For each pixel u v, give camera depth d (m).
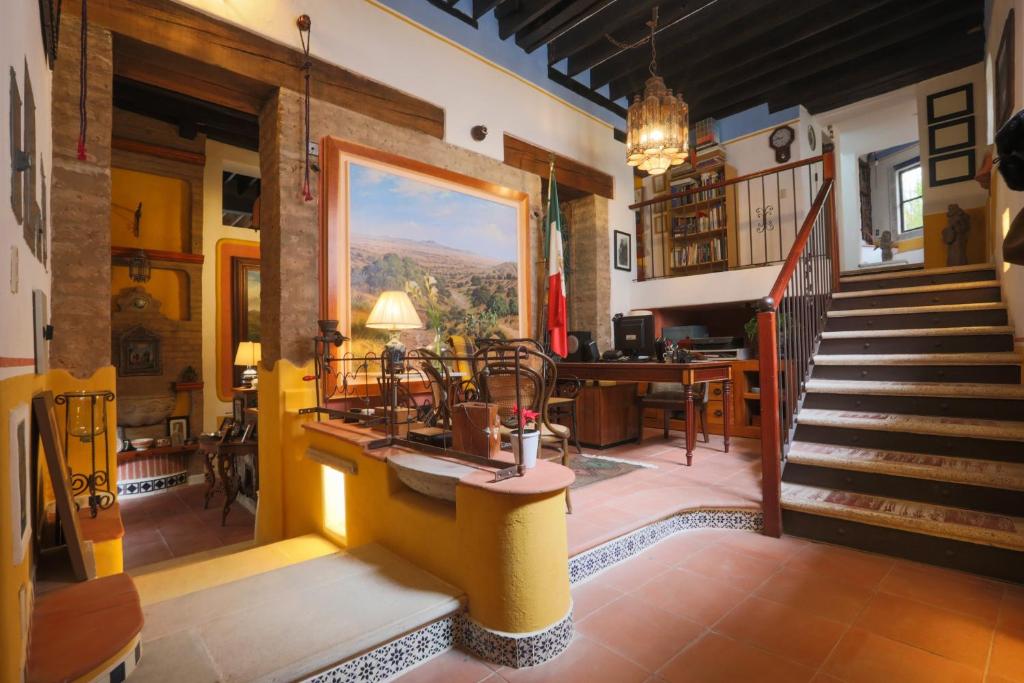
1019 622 1.94
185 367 6.21
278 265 3.54
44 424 1.80
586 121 6.04
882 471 2.79
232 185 7.72
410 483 2.26
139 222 5.94
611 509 2.90
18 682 1.12
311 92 3.72
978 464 2.68
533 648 1.76
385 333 4.03
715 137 6.47
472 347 4.19
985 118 5.26
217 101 3.75
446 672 1.75
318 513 3.13
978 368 3.17
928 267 5.62
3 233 1.06
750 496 3.13
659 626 1.98
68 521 1.83
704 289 5.91
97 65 2.89
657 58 5.40
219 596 1.96
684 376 4.01
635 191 7.39
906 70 5.40
